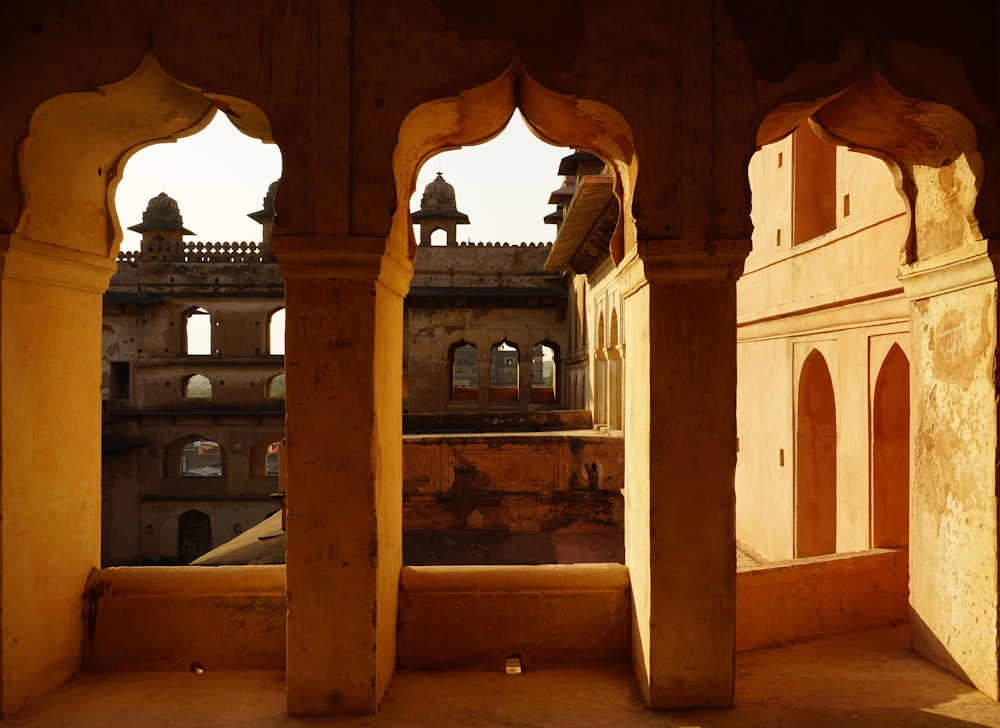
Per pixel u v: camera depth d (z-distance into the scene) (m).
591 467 15.44
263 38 4.45
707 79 4.49
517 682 4.98
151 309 29.88
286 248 4.43
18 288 4.58
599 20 4.51
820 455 9.54
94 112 4.77
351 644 4.47
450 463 15.52
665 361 4.51
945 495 5.19
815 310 8.95
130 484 29.06
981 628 4.78
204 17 4.44
